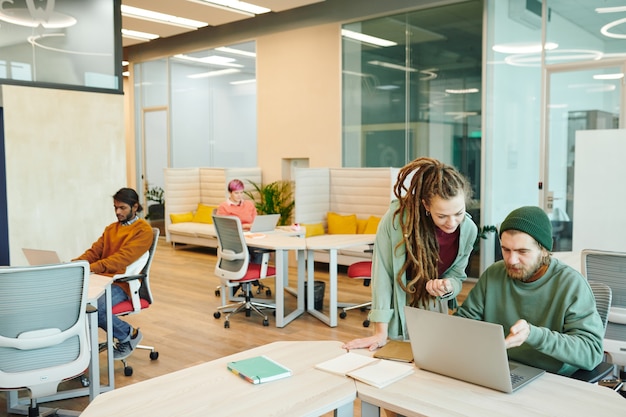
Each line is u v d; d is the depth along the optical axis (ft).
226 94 32.04
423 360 6.57
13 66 17.33
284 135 29.04
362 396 6.01
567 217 20.98
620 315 9.35
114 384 12.64
